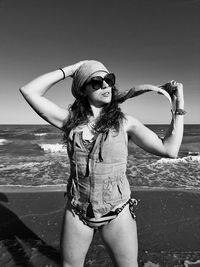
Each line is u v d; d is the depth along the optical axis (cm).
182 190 585
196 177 924
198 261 336
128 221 196
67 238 201
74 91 207
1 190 608
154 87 188
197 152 1888
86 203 193
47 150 2116
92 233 201
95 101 198
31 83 203
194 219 451
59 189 615
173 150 191
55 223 444
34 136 3828
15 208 500
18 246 374
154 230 420
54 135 3966
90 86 196
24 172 1003
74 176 198
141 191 580
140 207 500
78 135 194
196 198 536
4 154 1866
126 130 199
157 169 1081
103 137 187
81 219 196
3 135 3988
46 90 208
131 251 197
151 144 197
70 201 203
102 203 190
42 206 509
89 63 201
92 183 189
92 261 333
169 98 187
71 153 199
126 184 200
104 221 192
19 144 2661
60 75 205
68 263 205
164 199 534
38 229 426
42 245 378
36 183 819
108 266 323
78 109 203
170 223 440
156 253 354
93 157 188
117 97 205
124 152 195
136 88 196
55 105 211
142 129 199
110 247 200
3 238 399
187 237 399
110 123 190
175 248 371
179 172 1015
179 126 190
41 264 329
